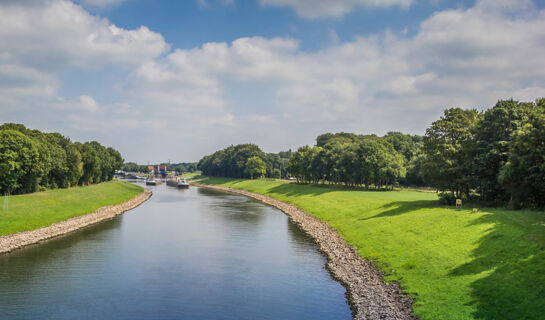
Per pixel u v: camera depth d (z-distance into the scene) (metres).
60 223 68.44
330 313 29.12
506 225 39.47
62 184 115.69
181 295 33.06
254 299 32.16
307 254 48.19
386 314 28.16
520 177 48.38
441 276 32.94
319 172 143.25
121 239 57.66
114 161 198.38
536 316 22.94
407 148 170.12
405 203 70.12
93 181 156.88
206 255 47.59
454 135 63.47
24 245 52.69
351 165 124.69
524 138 46.50
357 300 31.59
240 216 85.44
